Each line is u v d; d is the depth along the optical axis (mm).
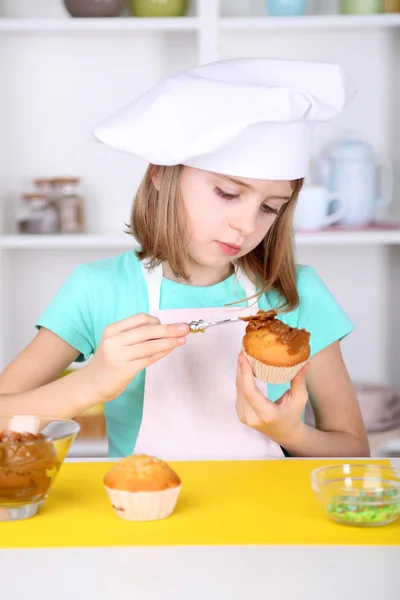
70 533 1141
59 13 3098
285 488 1341
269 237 1825
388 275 3197
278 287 1880
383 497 1169
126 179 3150
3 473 1166
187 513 1221
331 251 3193
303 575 1014
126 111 1583
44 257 3158
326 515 1208
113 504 1192
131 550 1087
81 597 963
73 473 1420
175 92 1507
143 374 1841
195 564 1045
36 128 3131
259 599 956
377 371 3221
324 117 1549
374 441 2730
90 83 3119
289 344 1428
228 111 1475
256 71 1615
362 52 3092
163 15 2842
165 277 1898
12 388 1785
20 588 985
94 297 1898
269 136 1499
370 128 3119
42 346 1860
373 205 2928
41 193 2885
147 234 1866
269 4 2881
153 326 1438
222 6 3088
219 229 1573
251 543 1108
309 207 2828
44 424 1293
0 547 1096
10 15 3094
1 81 3084
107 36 3092
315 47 3090
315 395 1880
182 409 1763
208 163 1525
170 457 1728
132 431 1852
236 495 1304
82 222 2928
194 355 1781
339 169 2895
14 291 3154
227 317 1806
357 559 1058
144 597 963
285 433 1573
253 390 1469
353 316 3211
